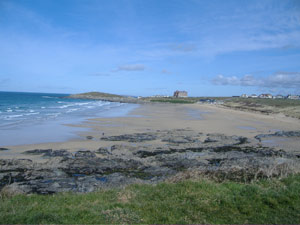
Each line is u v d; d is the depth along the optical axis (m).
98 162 12.90
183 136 21.00
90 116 36.84
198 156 14.70
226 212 5.44
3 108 50.44
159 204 5.80
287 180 7.41
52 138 19.36
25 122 28.22
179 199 6.08
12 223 4.80
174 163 13.12
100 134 21.42
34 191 9.05
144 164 12.87
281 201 5.84
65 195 7.46
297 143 19.62
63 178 10.56
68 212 5.39
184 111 55.44
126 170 12.03
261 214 5.30
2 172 11.20
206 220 5.07
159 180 10.28
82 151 15.02
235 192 6.49
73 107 60.09
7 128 23.72
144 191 7.07
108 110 51.78
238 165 11.99
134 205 5.82
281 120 38.25
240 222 4.99
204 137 21.08
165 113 47.59
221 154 15.29
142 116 39.28
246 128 28.19
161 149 16.38
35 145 16.67
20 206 6.03
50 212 5.36
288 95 136.12
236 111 58.50
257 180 7.81
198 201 5.88
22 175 10.80
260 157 14.45
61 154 14.35
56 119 31.77
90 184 9.77
